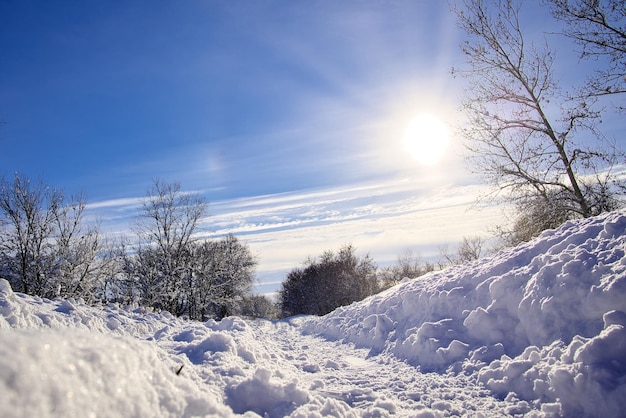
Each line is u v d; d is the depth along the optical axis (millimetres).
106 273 21656
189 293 32281
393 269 46812
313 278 51969
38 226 19281
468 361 5492
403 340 7551
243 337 7039
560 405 3777
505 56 13891
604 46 12125
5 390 1470
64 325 6074
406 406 4379
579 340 4156
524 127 13758
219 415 2799
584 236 5688
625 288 4242
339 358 8094
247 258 40594
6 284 6367
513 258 6891
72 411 1684
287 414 3646
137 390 2262
